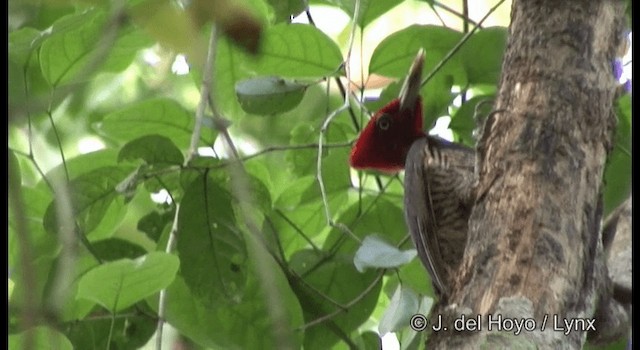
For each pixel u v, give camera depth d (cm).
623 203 716
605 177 755
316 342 766
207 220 714
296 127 852
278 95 763
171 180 751
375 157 855
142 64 1028
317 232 844
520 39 598
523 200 551
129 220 903
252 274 736
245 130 966
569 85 575
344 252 809
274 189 868
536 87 580
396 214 823
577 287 537
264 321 732
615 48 594
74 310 728
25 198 762
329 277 787
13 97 375
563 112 570
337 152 840
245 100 762
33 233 751
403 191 850
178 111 807
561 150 562
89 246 754
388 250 663
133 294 687
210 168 714
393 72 831
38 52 768
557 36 584
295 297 732
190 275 711
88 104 1048
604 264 636
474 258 551
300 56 798
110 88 1055
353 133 849
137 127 812
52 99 392
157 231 791
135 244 793
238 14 366
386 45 808
